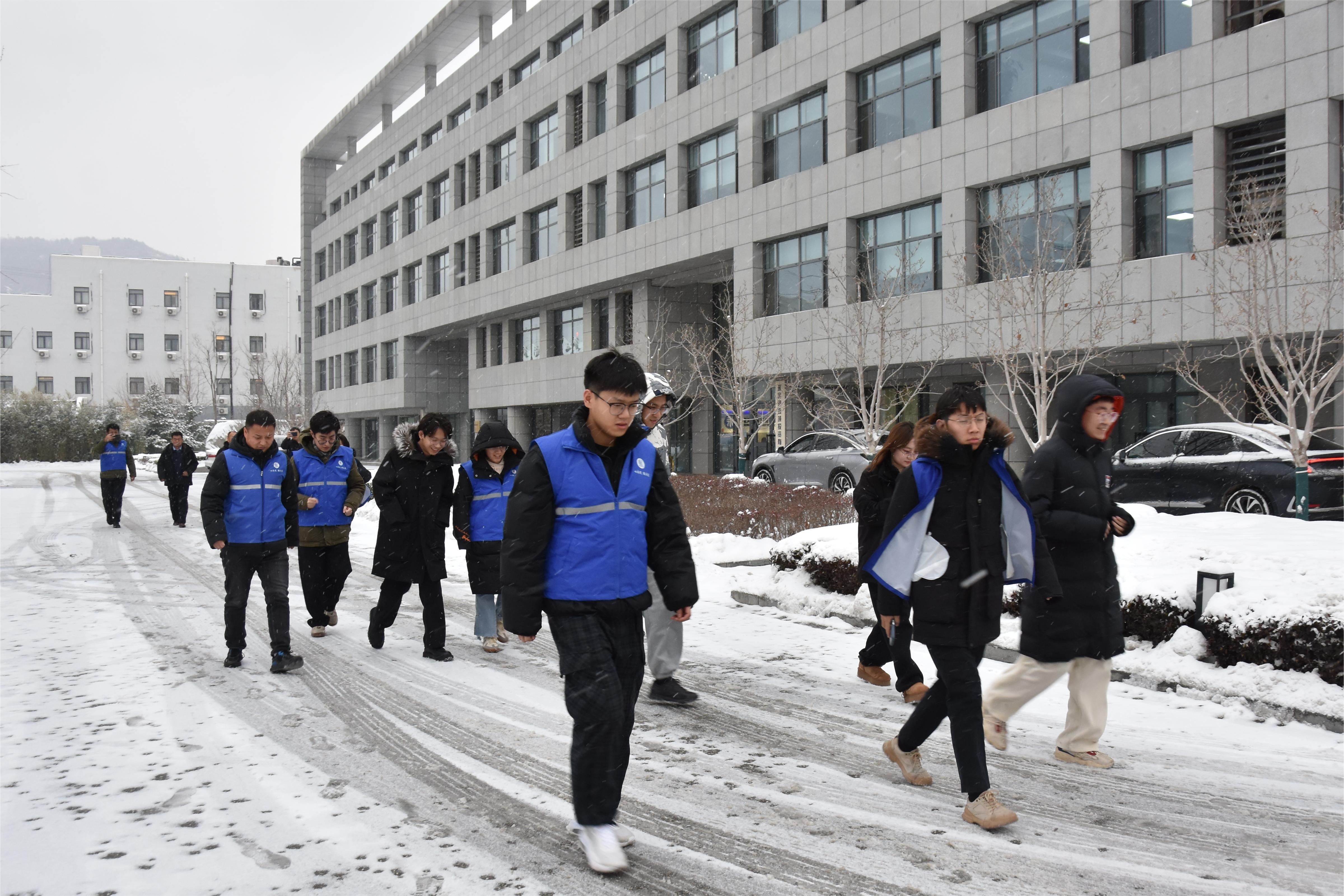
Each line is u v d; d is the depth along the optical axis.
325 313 65.00
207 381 88.44
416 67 50.09
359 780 4.18
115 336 86.81
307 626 8.02
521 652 6.98
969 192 21.36
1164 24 18.20
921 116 22.84
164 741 4.73
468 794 4.02
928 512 3.75
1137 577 6.28
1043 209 19.81
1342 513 11.20
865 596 7.73
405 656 6.83
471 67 44.22
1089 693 4.32
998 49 21.11
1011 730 4.90
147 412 61.22
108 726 4.97
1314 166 15.71
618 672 3.42
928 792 4.03
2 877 3.19
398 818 3.74
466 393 52.84
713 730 4.98
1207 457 12.37
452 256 45.41
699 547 11.44
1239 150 17.09
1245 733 4.79
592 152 34.78
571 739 4.83
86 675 6.15
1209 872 3.25
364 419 62.00
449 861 3.34
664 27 31.14
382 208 53.88
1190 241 17.64
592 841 3.25
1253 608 5.42
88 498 26.20
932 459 3.77
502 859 3.36
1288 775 4.19
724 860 3.36
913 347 22.00
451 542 14.11
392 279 53.47
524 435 42.16
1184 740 4.70
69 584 10.35
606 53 34.12
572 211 36.50
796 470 20.16
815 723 5.11
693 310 34.03
